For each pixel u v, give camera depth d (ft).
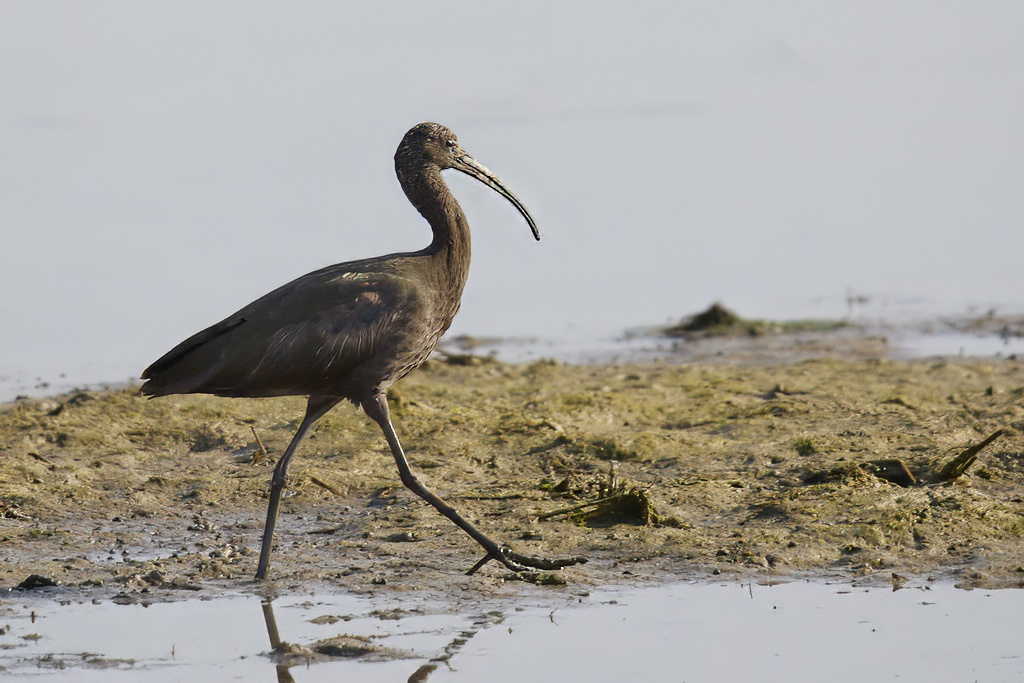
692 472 45.01
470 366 61.11
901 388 54.39
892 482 43.06
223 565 38.29
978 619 33.94
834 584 36.37
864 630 33.42
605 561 38.22
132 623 34.65
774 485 43.39
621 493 41.29
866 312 73.97
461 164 41.27
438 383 57.47
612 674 31.30
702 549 38.65
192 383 36.70
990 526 39.34
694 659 32.01
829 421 49.52
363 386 37.37
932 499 41.01
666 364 62.75
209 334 36.76
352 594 36.37
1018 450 45.21
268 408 52.26
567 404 52.47
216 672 31.86
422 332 38.06
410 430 49.47
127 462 47.29
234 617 34.99
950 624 33.68
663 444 47.60
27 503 43.16
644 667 31.63
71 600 36.11
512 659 32.19
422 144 40.45
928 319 71.97
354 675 31.60
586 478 45.01
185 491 44.55
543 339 69.36
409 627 34.22
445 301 39.19
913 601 35.12
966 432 47.37
